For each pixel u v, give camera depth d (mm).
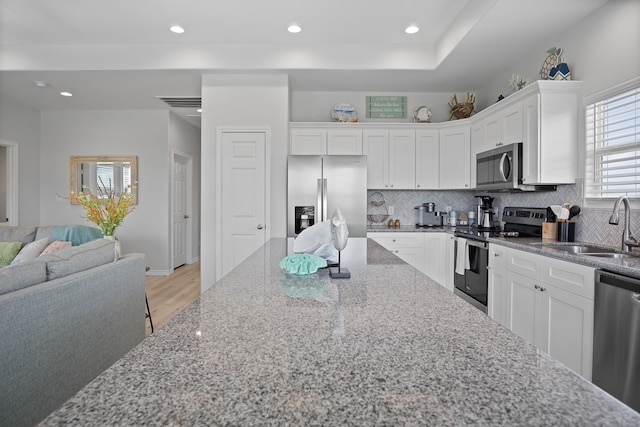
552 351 2211
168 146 5457
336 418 492
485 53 3396
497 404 523
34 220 5379
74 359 1742
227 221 4051
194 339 776
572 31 2887
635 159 2350
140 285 2439
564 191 2973
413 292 1202
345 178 3922
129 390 559
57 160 5492
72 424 469
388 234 4043
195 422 479
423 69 3801
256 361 667
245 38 3635
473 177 4070
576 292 1996
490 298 3012
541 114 2826
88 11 3088
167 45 3758
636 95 2352
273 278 1425
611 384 1761
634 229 2344
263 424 477
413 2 2963
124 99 4879
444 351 717
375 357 688
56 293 1612
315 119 4648
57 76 3951
